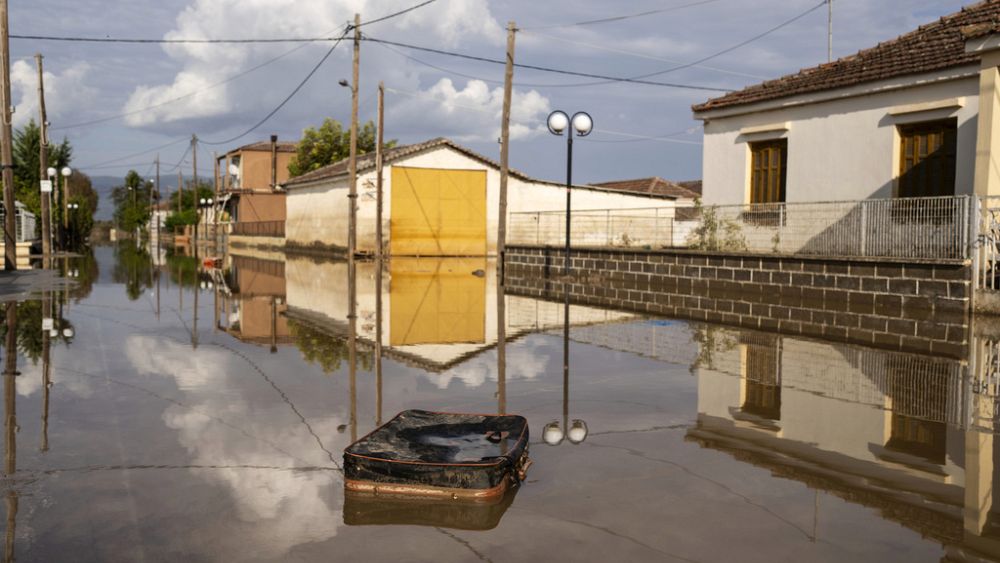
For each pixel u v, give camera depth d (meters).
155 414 5.64
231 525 3.52
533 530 3.46
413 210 32.81
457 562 3.12
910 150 15.73
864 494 3.96
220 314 12.51
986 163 12.93
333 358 8.29
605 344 9.32
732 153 19.69
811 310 13.00
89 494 3.93
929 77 14.96
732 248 18.14
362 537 3.38
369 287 18.45
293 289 17.72
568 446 4.82
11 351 8.56
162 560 3.15
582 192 34.62
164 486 4.05
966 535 3.42
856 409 5.89
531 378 7.14
